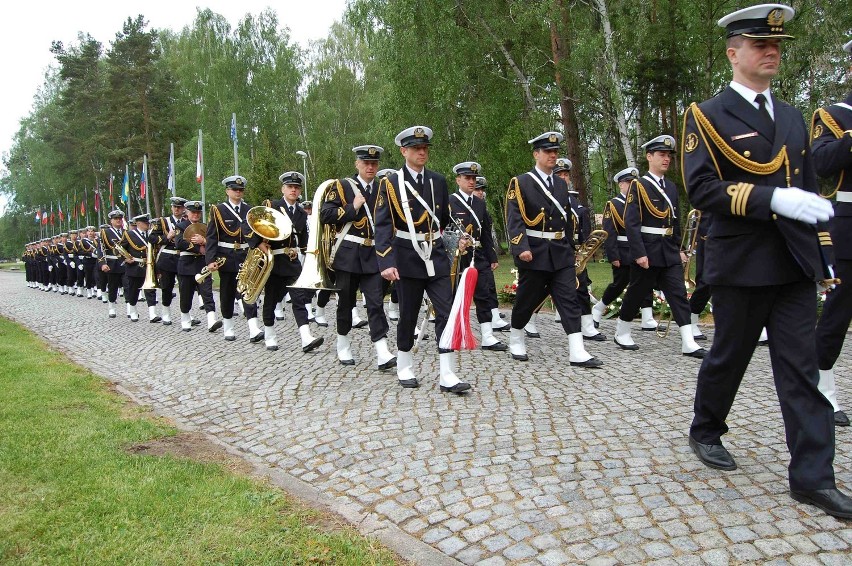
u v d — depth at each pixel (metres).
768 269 3.58
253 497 3.79
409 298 6.36
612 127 23.27
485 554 3.17
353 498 3.89
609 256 9.01
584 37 19.45
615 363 7.20
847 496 3.44
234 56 44.72
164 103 42.28
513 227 7.13
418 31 23.19
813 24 16.09
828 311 4.72
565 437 4.70
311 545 3.24
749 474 3.94
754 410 5.17
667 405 5.42
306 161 42.25
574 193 9.33
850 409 5.14
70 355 8.77
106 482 3.96
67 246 21.20
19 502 3.70
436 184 6.48
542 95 22.53
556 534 3.31
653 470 4.04
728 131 3.63
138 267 12.96
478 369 7.11
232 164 41.44
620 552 3.11
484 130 23.17
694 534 3.25
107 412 5.55
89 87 47.59
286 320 11.93
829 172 4.43
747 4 18.41
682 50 18.47
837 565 2.94
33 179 59.91
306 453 4.66
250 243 8.61
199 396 6.34
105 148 41.91
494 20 22.14
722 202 3.55
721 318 3.84
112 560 3.09
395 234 6.32
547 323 10.47
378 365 7.22
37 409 5.54
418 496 3.84
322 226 7.34
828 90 15.97
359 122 44.66
